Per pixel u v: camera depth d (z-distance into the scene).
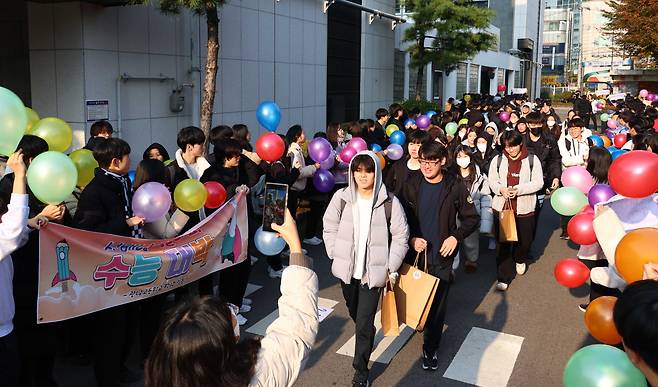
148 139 10.25
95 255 4.20
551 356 5.29
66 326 4.87
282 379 2.15
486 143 9.22
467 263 7.43
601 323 3.33
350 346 5.43
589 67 80.81
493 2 60.22
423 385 4.77
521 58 61.69
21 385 4.19
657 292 1.73
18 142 3.82
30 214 4.13
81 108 8.95
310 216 8.69
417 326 4.57
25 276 4.02
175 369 1.82
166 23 10.43
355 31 18.27
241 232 5.76
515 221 6.86
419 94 22.14
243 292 5.92
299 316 2.37
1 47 9.73
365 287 4.52
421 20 21.02
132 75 9.78
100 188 4.33
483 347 5.46
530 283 7.29
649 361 1.68
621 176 3.74
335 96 17.30
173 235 5.16
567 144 9.55
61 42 8.97
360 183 4.46
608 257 3.49
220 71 11.94
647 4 26.50
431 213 4.89
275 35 13.82
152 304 4.89
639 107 19.70
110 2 8.92
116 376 4.40
